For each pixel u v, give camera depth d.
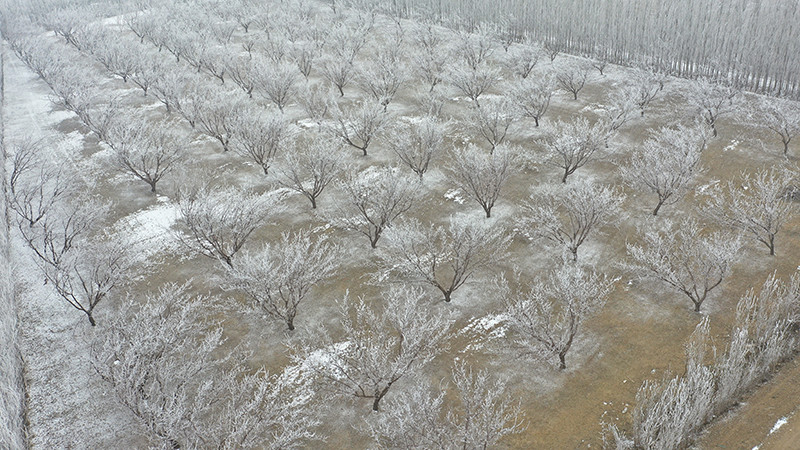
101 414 13.70
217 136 26.77
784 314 14.44
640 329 14.91
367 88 32.19
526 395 13.28
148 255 19.59
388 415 12.60
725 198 20.25
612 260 17.62
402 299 16.62
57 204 23.28
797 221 18.56
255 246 19.62
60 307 17.41
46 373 15.05
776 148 23.23
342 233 20.05
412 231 17.53
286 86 30.66
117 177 25.31
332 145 22.23
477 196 20.09
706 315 15.09
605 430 12.21
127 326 13.21
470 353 14.67
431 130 23.31
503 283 15.62
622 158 23.78
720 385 12.62
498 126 26.94
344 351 14.91
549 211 18.27
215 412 13.25
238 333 15.91
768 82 32.22
